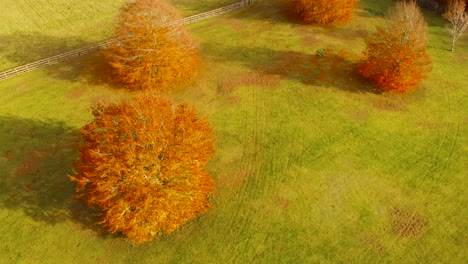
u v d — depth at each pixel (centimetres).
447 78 3894
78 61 4119
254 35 4562
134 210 2233
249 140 3175
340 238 2477
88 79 3844
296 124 3328
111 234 2498
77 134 3231
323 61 4094
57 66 4050
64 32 4847
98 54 4228
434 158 3027
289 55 4200
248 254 2384
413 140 3188
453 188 2797
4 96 3653
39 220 2589
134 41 3525
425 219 2594
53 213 2627
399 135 3234
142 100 2402
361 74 3859
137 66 3606
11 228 2541
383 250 2416
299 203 2681
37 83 3812
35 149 3084
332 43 4400
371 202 2700
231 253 2389
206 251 2398
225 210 2633
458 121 3378
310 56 4175
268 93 3678
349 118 3388
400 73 3491
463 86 3788
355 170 2920
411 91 3709
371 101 3581
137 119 2275
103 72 3944
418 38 3434
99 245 2447
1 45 4553
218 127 3294
